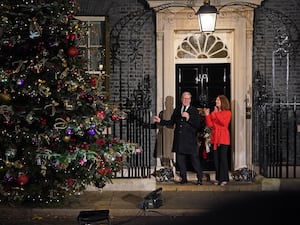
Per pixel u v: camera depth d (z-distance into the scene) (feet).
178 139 37.32
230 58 40.06
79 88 27.94
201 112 40.32
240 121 39.27
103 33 39.99
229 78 40.27
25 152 27.45
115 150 29.37
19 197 28.35
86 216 25.52
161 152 39.68
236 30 38.88
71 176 28.89
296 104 39.01
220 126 37.32
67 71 27.12
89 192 37.04
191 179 39.52
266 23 39.29
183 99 37.35
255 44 39.40
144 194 36.65
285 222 28.99
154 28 39.42
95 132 28.78
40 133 27.63
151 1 38.52
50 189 29.09
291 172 39.27
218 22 38.81
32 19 26.45
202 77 40.40
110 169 29.25
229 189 37.09
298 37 39.19
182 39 40.37
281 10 39.19
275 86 39.37
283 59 39.32
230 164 40.22
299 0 39.11
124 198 35.47
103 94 30.22
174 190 37.27
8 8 26.63
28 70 26.89
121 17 39.42
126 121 39.47
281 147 38.58
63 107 28.07
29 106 27.71
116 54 39.50
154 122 39.55
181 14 38.88
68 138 27.71
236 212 31.58
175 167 39.83
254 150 39.55
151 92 39.65
